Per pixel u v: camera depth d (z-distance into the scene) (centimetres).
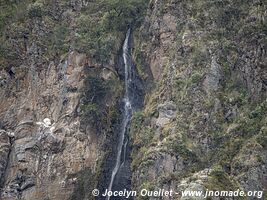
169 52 10656
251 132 9581
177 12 10850
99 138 10431
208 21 10575
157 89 10525
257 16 10350
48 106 10669
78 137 10356
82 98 10619
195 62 10262
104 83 10769
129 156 10256
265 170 9244
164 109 10125
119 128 10594
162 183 9469
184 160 9562
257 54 10119
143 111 10425
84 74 10769
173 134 9775
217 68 10169
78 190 10119
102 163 10294
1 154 10269
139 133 10244
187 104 9994
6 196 10094
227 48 10300
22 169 10181
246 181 9162
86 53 10900
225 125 9794
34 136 10406
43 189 10119
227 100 9925
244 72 10112
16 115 10650
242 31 10344
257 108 9744
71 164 10206
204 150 9675
